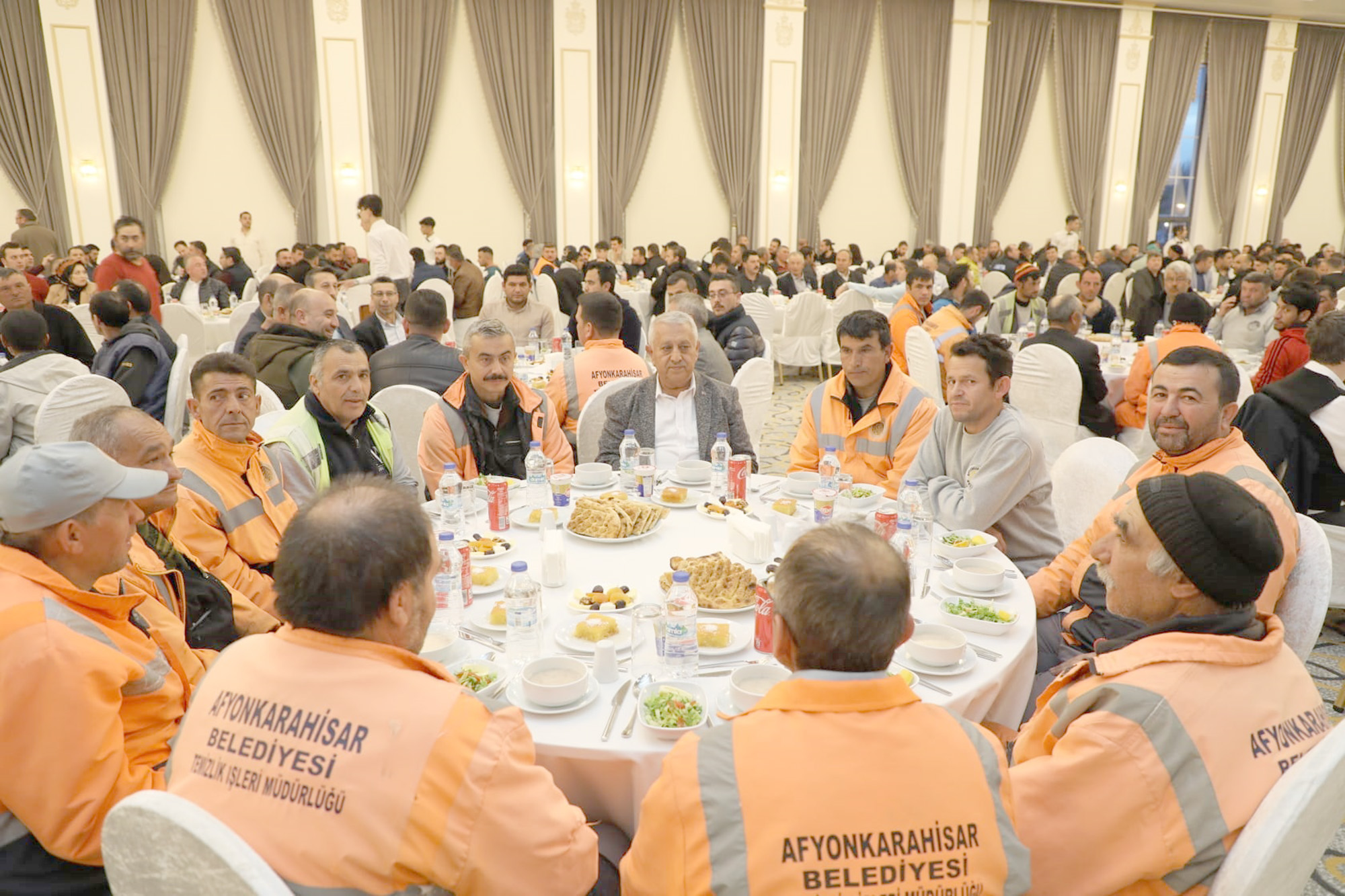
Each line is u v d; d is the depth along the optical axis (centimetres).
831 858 100
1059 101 1348
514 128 1180
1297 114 1449
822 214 1336
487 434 327
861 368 310
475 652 179
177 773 113
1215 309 948
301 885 104
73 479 142
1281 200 1484
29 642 133
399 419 389
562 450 345
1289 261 912
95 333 710
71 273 834
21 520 141
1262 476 207
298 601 114
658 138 1256
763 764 104
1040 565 260
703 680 168
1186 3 1300
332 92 1114
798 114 1258
